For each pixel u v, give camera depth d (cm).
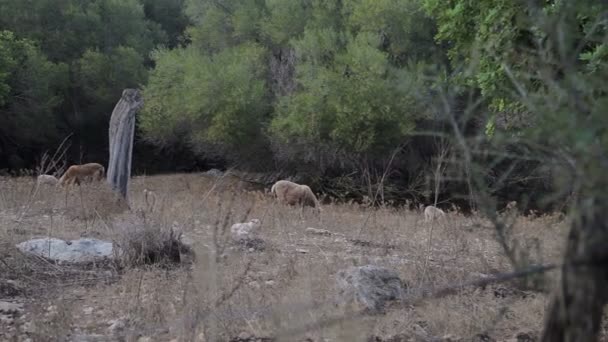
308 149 2502
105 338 566
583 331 294
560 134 277
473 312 659
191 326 559
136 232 846
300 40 2473
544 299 683
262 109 2652
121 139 1310
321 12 2659
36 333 563
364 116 2295
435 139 2055
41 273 790
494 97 819
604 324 562
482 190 346
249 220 1176
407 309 656
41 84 2973
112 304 677
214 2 2997
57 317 596
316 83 2344
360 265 813
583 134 268
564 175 284
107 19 3369
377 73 2258
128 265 822
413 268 822
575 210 290
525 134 300
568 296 298
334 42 2455
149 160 3406
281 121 2425
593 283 289
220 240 794
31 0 3147
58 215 1183
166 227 872
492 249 993
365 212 1596
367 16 2402
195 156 3331
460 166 367
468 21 955
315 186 2608
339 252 977
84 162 3434
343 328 478
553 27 322
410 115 2270
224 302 622
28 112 3031
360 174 2542
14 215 1142
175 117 2711
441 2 1017
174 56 2767
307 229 1184
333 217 1417
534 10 333
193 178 2638
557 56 348
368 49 2295
